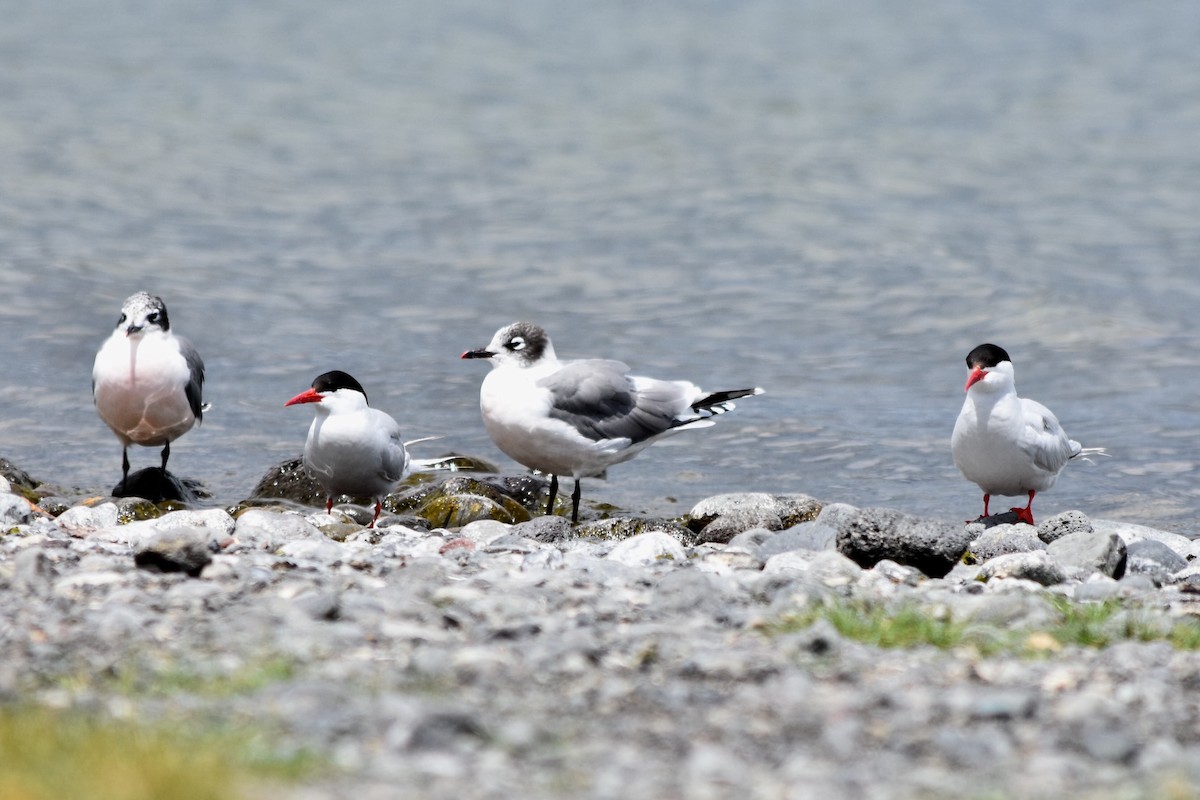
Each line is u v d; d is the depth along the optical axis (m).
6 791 4.65
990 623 7.94
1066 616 8.11
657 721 5.88
